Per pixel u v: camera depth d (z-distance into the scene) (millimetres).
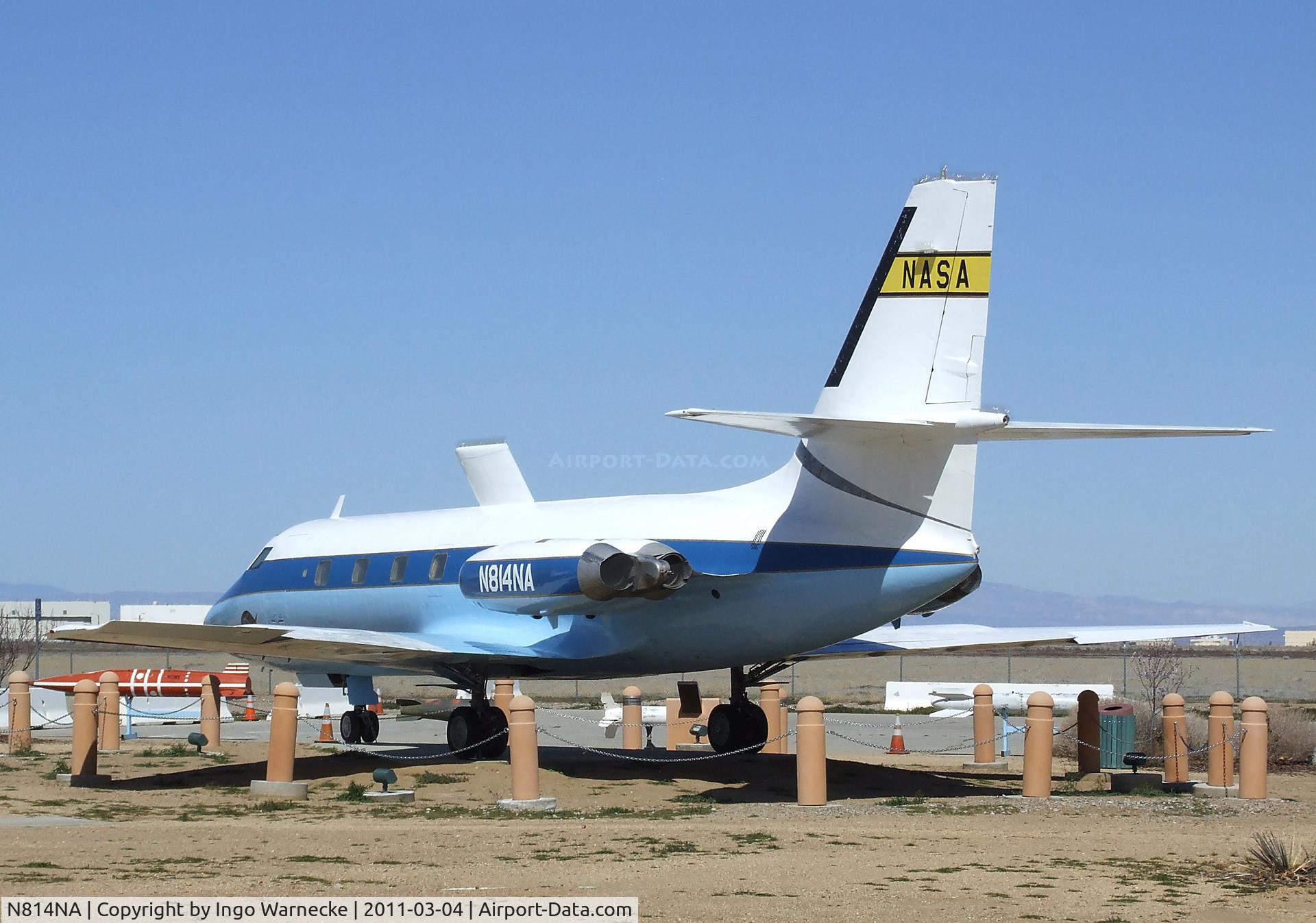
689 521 29547
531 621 33156
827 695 72375
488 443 36812
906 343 26344
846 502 26828
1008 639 31875
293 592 40875
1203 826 22297
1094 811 24375
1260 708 26391
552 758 33562
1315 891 15750
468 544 35594
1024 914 14250
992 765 34031
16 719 35625
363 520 40750
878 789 27906
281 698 26391
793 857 18094
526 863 17547
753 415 22938
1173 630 31281
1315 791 28641
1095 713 30938
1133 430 23188
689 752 36000
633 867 17141
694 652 29812
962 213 26219
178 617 97062
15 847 18781
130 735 42844
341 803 25297
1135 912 14406
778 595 27641
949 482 25719
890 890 15555
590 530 31828
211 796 26172
